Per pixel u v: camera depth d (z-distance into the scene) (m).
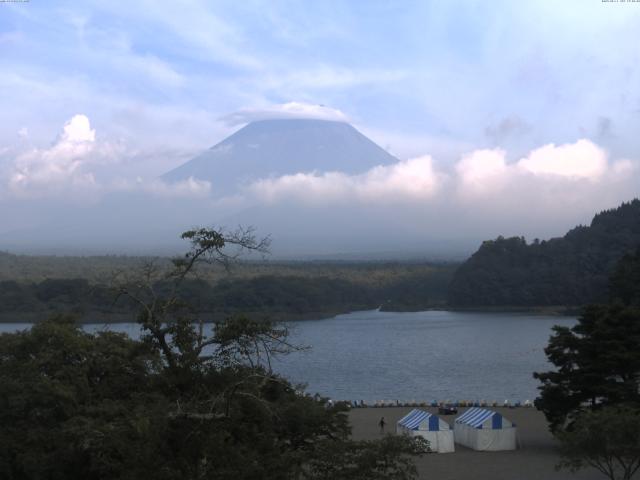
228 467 22.62
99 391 33.31
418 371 114.62
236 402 24.47
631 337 51.91
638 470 43.44
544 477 43.69
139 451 22.25
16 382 31.23
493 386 98.19
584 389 52.34
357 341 161.50
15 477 29.77
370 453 25.34
